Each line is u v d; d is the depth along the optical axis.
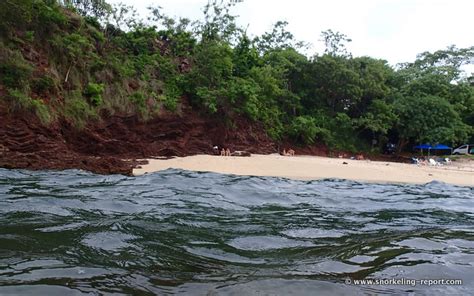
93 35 23.86
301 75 37.66
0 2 18.39
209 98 25.17
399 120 36.81
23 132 15.97
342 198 10.12
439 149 41.12
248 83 28.69
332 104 38.50
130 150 20.06
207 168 17.31
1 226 5.58
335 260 4.48
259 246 5.12
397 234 6.03
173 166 17.19
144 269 4.03
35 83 18.39
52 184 9.97
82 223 5.89
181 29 31.00
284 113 34.81
